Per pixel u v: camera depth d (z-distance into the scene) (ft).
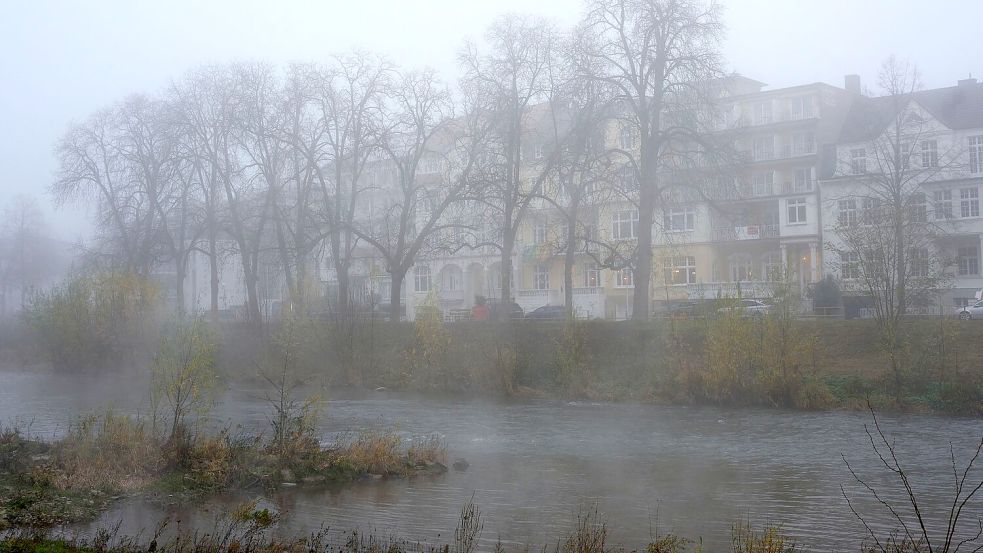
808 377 112.57
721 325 115.85
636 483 62.90
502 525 49.67
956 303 201.26
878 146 174.40
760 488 61.16
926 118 206.90
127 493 55.47
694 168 139.13
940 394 104.83
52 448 65.36
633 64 142.41
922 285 127.85
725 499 57.36
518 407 114.93
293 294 155.63
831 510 54.24
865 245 127.13
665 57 138.82
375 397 126.93
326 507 54.03
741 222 145.79
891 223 135.64
